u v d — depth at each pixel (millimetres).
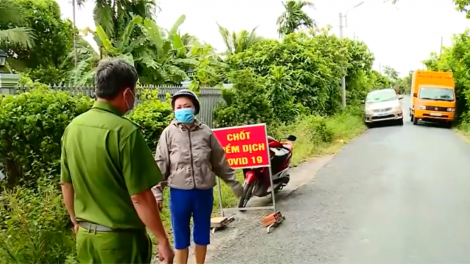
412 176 10500
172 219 4797
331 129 17719
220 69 20266
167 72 17812
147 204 2648
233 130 7531
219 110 14617
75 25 19719
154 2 22250
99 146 2613
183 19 19672
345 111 25938
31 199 5363
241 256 5578
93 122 2672
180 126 4797
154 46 18859
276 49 21453
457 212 7344
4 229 4957
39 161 6344
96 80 2742
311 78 21234
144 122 8898
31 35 19703
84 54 20266
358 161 12906
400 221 6891
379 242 5965
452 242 5926
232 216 7395
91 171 2639
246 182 7586
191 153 4715
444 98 24609
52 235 5043
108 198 2646
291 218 7215
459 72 25328
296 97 21016
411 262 5258
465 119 23219
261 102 14859
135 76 2826
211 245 6043
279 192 9164
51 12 22375
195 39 25359
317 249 5750
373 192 8922
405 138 18875
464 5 14086
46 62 21891
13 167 6488
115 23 20703
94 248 2674
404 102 56469
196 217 4770
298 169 11852
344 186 9570
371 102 25734
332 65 25562
